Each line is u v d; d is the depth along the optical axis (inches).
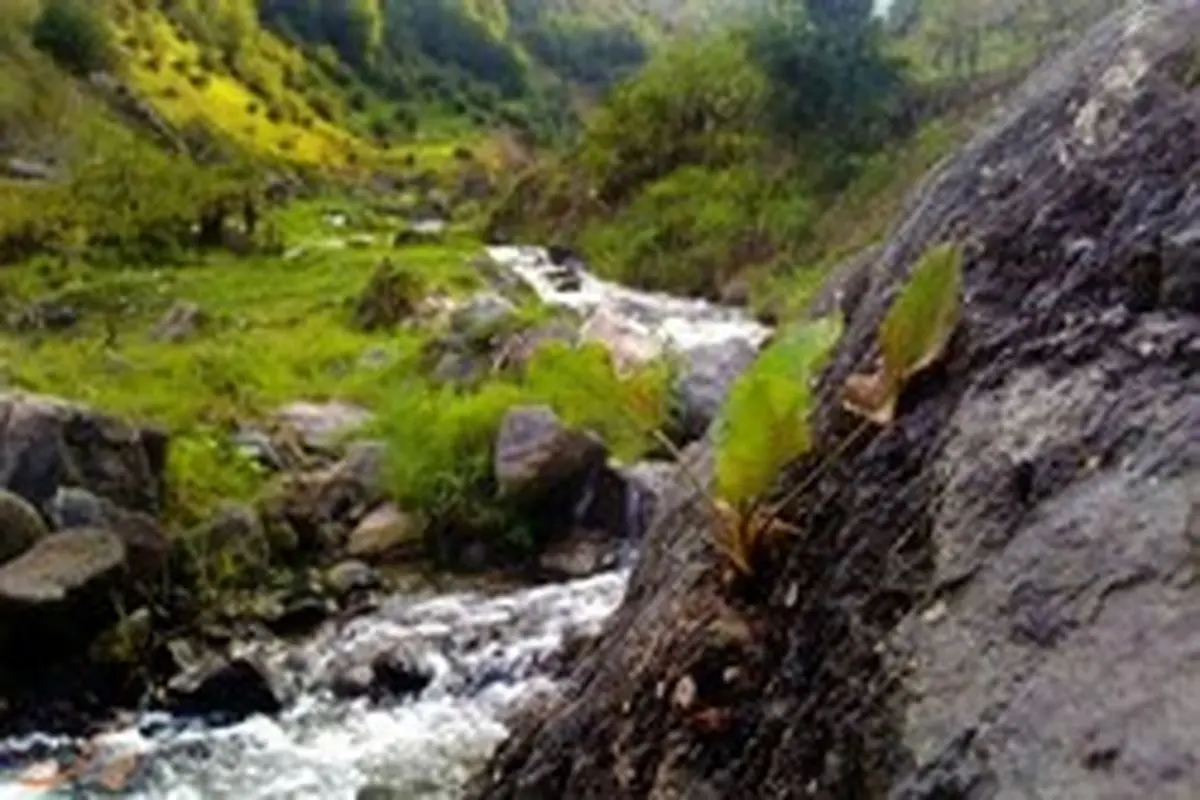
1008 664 85.4
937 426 104.7
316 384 624.1
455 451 461.7
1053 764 77.6
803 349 107.7
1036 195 113.9
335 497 462.6
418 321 783.7
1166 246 98.2
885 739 89.4
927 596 94.9
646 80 1531.7
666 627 122.4
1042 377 100.0
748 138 1362.0
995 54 1641.2
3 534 365.4
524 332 616.7
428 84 3865.7
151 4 2970.0
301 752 313.1
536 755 135.0
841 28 1373.0
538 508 447.2
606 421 175.8
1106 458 91.4
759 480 108.0
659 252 1290.6
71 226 1157.7
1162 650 78.4
